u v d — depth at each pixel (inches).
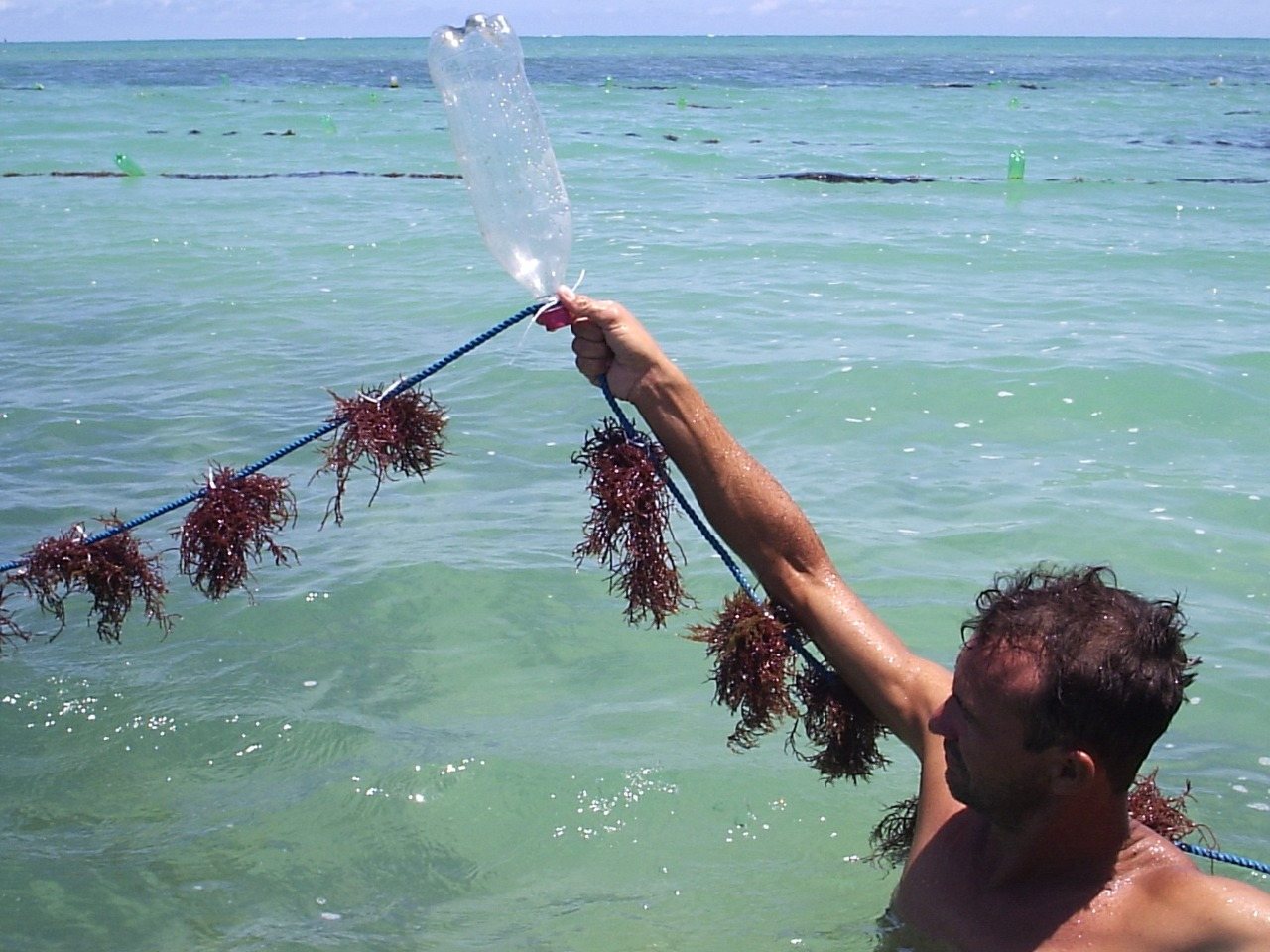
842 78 2253.9
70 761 179.5
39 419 325.4
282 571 235.8
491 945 142.5
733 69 2711.6
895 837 138.0
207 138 1072.2
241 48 7568.9
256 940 144.2
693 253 540.4
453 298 455.5
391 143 1024.2
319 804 169.3
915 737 117.6
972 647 101.0
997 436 309.9
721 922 144.6
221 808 169.5
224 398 345.1
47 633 213.2
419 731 186.1
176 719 188.7
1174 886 96.9
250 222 628.4
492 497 273.7
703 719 188.1
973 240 572.4
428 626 217.2
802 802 167.9
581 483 281.6
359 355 385.4
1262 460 292.5
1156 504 266.4
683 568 234.7
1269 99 1694.1
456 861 158.9
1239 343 382.3
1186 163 895.7
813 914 144.9
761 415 326.3
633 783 171.8
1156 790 133.0
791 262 522.0
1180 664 98.7
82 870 156.6
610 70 2635.3
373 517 262.8
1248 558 241.4
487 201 119.1
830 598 123.5
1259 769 175.6
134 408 336.5
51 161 909.8
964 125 1217.4
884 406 329.4
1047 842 100.6
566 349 381.4
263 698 194.5
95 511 267.3
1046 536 251.0
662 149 962.7
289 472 290.2
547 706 193.0
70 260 535.8
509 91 118.0
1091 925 98.2
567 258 121.4
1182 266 515.8
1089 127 1206.9
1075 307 437.4
